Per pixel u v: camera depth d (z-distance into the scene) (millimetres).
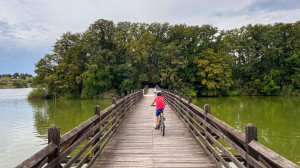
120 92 46156
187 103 7898
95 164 4562
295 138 13539
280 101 36625
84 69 47469
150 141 6402
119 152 5379
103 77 44719
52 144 2758
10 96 59688
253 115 22062
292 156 10664
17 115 23766
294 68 46656
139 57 45469
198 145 5969
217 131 4223
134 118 10594
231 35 55781
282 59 49531
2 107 31812
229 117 20922
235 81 51156
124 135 7160
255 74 51062
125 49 48375
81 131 4094
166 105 16594
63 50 49156
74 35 49031
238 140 3203
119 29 50625
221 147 3936
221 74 45688
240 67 51812
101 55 45562
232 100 39219
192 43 51281
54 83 46000
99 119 5305
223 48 51531
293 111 24703
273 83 46281
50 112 25672
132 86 44844
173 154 5195
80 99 44281
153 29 53344
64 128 16656
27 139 14055
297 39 48000
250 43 50969
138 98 19469
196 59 46969
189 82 49688
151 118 10578
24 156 10953
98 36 48688
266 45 51844
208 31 52062
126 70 44531
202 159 4820
